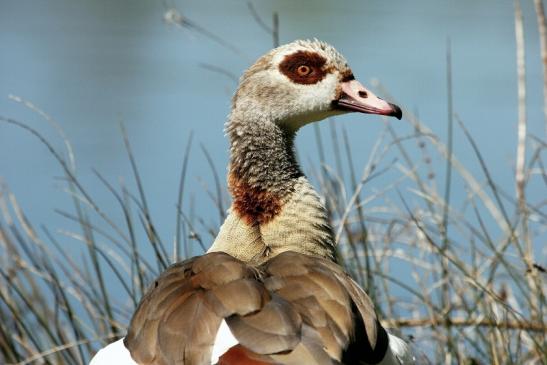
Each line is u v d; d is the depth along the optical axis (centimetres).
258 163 924
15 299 1151
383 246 1200
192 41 2461
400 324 1112
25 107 2173
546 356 977
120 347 762
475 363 1059
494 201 1572
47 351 1051
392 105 966
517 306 1126
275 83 959
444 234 1104
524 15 2594
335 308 717
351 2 2834
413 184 1591
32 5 2883
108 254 1450
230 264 760
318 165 1653
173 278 773
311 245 896
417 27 2586
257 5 2792
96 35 2608
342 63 977
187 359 688
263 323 688
